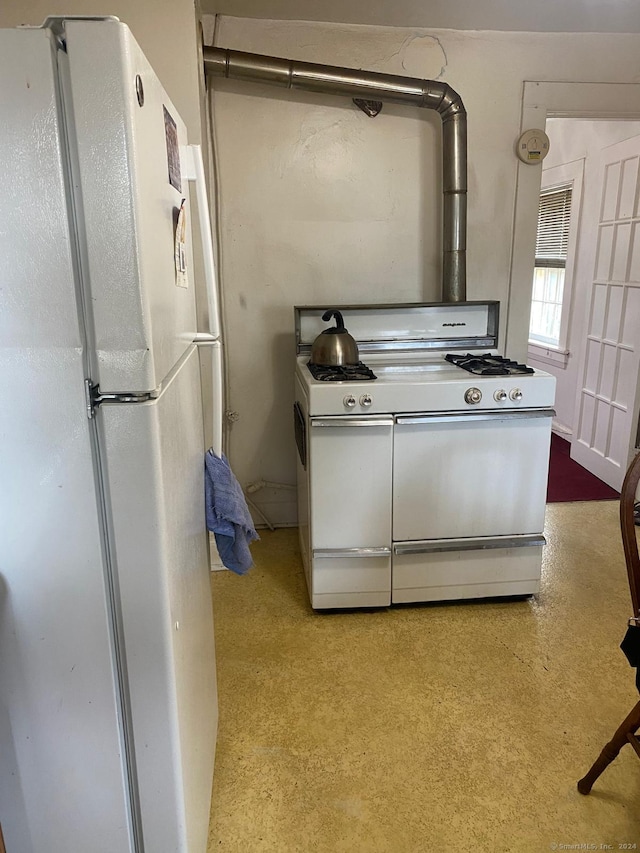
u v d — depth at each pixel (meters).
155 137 0.90
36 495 0.86
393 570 2.27
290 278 2.82
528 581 2.33
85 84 0.74
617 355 3.47
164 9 1.97
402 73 2.66
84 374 0.83
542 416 2.15
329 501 2.18
